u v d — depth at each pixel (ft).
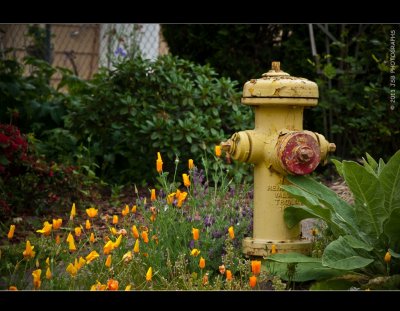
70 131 29.32
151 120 27.55
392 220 14.07
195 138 26.96
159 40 41.68
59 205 24.04
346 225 15.05
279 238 15.92
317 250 16.06
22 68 33.35
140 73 28.48
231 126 28.73
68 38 45.47
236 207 18.11
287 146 15.35
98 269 15.10
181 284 14.74
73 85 33.32
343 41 31.14
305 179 15.84
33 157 24.06
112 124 28.32
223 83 28.94
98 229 20.92
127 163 29.53
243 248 16.19
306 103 15.66
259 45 32.91
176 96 28.27
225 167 26.63
